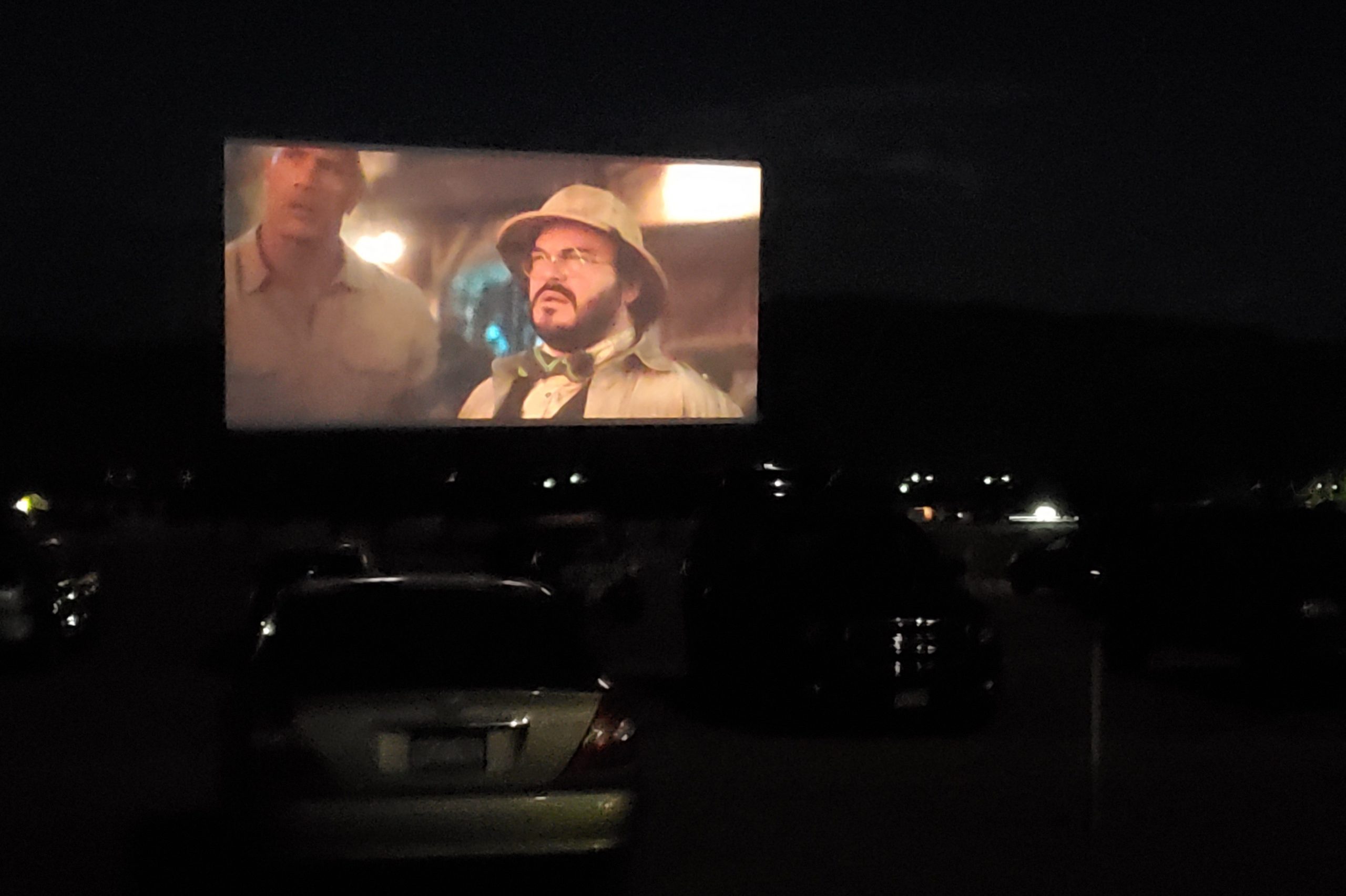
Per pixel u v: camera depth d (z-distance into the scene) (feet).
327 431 105.60
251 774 20.38
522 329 107.55
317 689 20.47
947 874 23.02
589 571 70.23
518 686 20.74
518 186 107.14
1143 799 28.76
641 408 109.60
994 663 36.45
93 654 56.13
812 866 23.47
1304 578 42.86
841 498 42.32
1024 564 78.89
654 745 34.60
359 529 136.56
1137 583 48.21
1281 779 30.73
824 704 35.50
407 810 19.92
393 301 105.50
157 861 23.66
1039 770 31.60
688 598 42.78
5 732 37.27
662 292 110.01
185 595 87.66
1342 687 44.60
